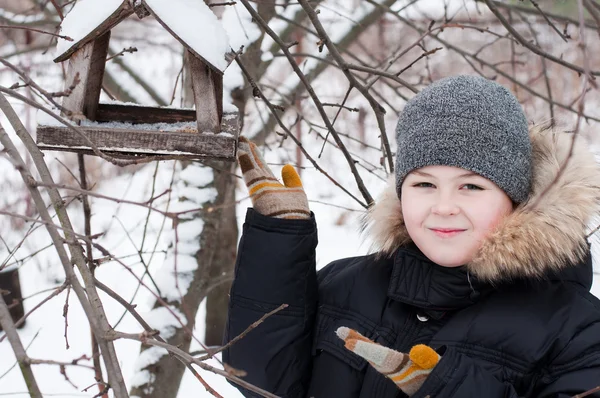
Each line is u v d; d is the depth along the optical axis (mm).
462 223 1389
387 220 1580
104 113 1687
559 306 1397
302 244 1540
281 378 1559
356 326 1557
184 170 3408
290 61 1979
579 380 1308
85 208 1960
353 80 2014
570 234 1369
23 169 1087
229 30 3330
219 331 4695
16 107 5000
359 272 1645
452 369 1267
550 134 1483
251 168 1583
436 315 1483
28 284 5695
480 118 1397
